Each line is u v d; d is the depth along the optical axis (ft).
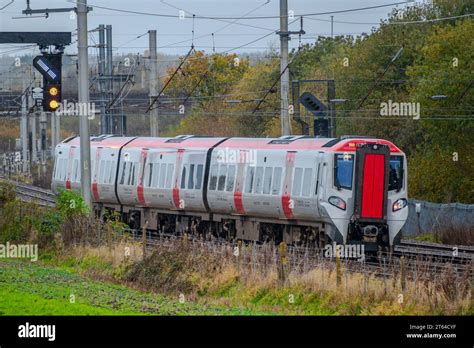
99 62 381.40
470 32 307.99
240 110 412.77
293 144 216.95
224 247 170.81
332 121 273.33
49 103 197.26
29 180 466.70
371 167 201.36
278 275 150.71
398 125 341.00
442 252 213.66
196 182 246.88
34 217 220.02
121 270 174.50
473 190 301.02
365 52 361.92
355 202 201.05
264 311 138.82
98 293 153.48
